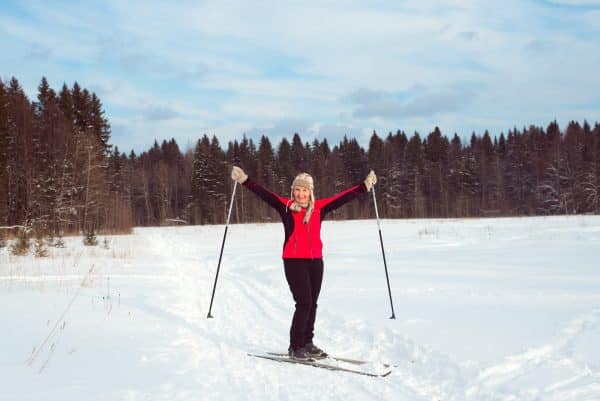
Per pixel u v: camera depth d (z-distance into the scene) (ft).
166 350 15.83
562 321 18.94
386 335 18.31
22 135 106.93
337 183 240.32
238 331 19.94
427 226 101.19
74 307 22.47
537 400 11.76
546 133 272.72
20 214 96.02
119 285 30.94
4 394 10.94
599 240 55.16
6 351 14.70
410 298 25.53
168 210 221.05
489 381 13.20
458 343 16.49
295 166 265.95
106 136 175.52
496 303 23.29
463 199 221.66
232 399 11.86
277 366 15.08
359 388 13.23
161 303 24.94
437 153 267.59
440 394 12.87
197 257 55.11
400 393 12.89
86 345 15.89
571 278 30.25
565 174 200.44
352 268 38.37
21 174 100.27
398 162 245.65
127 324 19.39
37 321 19.12
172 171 240.94
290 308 25.13
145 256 54.13
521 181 228.22
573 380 12.88
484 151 259.19
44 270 38.65
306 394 12.61
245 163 258.57
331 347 17.79
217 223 206.39
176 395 11.63
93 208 113.91
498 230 78.48
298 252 16.24
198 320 21.62
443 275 33.27
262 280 35.60
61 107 158.61
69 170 111.04
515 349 15.56
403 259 43.98
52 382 12.00
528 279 30.35
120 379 12.55
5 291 27.22
